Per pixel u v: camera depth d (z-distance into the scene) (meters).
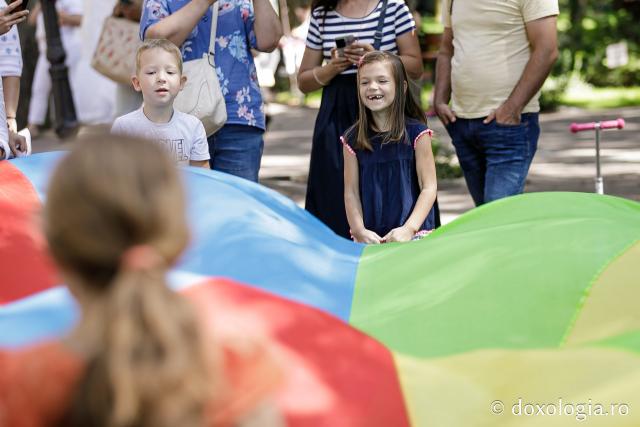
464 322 6.50
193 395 3.17
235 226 7.57
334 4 10.22
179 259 3.39
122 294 3.16
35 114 23.06
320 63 10.48
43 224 3.33
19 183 7.93
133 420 3.14
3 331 5.27
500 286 6.80
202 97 9.48
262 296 5.58
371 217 9.40
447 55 10.95
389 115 9.28
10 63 10.13
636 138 23.94
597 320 6.45
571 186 17.92
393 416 5.07
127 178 3.26
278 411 3.44
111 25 12.40
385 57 9.19
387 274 7.32
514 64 10.12
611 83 36.62
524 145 10.25
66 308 5.63
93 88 19.77
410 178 9.41
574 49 36.44
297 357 5.11
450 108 10.78
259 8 9.83
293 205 8.70
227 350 3.39
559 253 7.05
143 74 9.00
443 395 5.37
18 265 6.68
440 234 8.34
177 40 9.48
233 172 9.91
